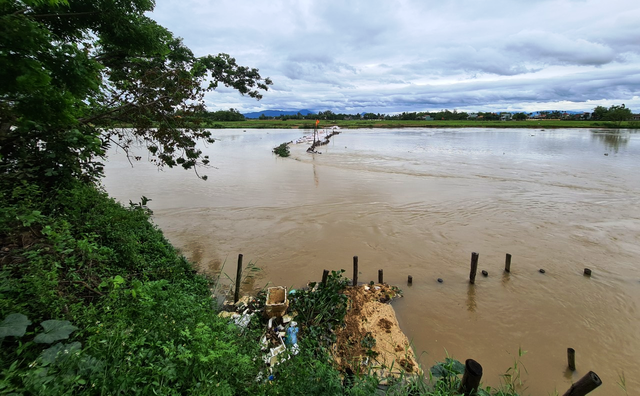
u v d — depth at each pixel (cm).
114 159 3014
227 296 841
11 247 519
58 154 710
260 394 354
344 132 8269
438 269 1016
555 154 3406
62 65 399
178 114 800
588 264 1036
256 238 1228
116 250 695
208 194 1833
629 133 6700
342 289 862
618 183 2038
